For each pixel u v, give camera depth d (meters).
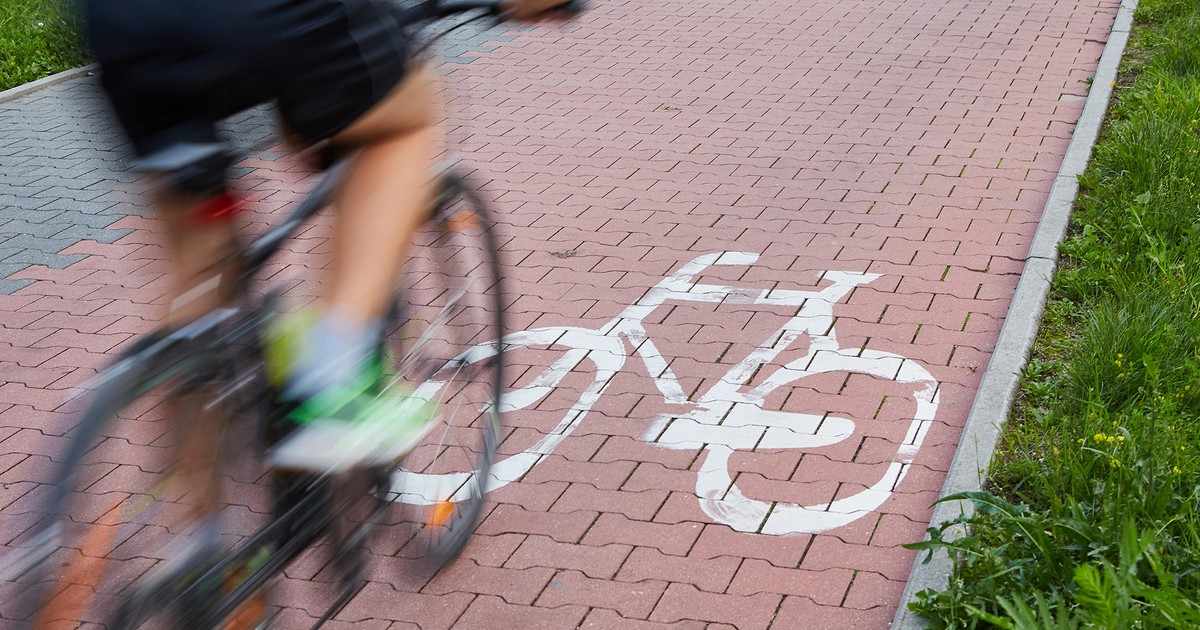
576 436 4.57
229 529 2.51
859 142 7.96
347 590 2.96
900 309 5.53
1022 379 4.74
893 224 6.55
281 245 2.60
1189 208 5.94
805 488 4.16
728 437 4.51
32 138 8.80
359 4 2.52
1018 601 2.96
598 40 11.00
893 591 3.60
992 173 7.30
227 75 2.43
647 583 3.70
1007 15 11.29
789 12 11.84
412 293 3.39
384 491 2.92
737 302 5.68
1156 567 3.03
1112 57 9.28
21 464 4.57
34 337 5.71
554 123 8.65
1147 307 4.91
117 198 7.59
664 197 7.14
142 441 2.42
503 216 6.91
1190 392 4.35
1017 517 3.45
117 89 2.50
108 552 2.37
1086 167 6.97
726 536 3.92
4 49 10.47
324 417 2.42
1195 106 7.46
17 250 6.79
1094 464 3.85
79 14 2.58
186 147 2.41
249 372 2.51
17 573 2.24
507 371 4.10
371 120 2.60
